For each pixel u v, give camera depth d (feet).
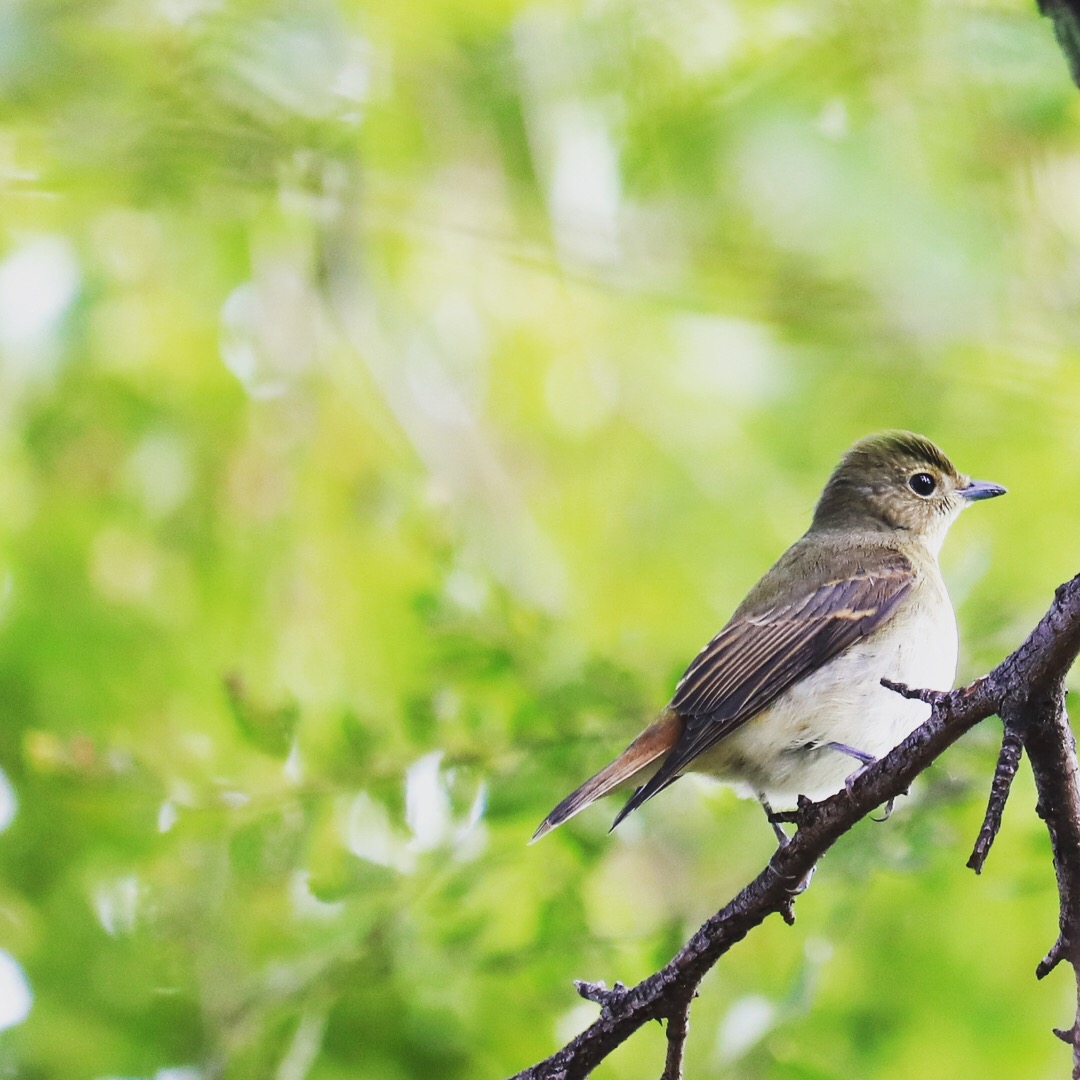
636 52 40.11
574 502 45.96
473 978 33.04
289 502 43.65
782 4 39.88
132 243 44.16
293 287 44.68
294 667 40.37
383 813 31.04
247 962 32.50
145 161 38.93
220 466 43.91
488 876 32.22
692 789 36.65
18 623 41.22
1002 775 20.03
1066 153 39.88
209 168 39.32
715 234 41.19
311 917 32.50
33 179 38.60
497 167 41.78
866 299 40.88
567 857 32.30
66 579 42.04
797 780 33.06
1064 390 42.01
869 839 30.78
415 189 41.75
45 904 33.73
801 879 21.91
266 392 44.39
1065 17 18.10
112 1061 33.27
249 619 42.01
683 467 45.83
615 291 41.42
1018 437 43.29
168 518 43.37
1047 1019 33.76
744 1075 32.63
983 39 39.11
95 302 43.42
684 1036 22.47
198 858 31.89
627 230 41.39
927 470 38.99
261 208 42.70
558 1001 32.60
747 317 41.22
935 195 39.99
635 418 46.44
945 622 34.76
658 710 33.14
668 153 40.42
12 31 36.91
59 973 33.50
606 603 43.96
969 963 33.86
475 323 46.70
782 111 39.86
